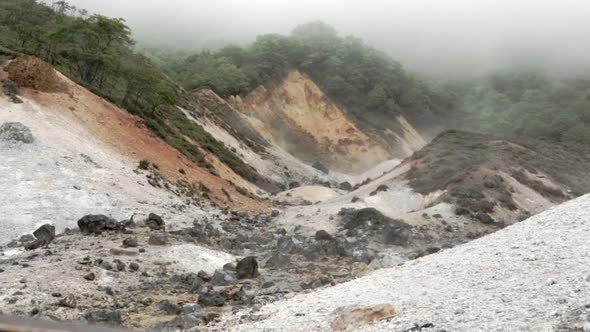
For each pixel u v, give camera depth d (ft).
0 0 279.49
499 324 37.78
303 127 460.55
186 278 76.33
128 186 140.87
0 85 152.05
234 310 58.75
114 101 200.54
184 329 51.06
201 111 314.96
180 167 181.06
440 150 244.42
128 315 58.23
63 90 165.89
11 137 133.59
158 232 103.71
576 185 226.79
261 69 483.92
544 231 57.41
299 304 52.65
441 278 51.75
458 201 179.63
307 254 108.27
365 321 43.16
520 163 229.45
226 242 111.24
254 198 210.38
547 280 44.09
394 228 141.28
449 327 38.88
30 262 75.87
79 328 18.45
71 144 144.46
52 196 120.88
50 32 245.45
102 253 83.82
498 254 54.19
